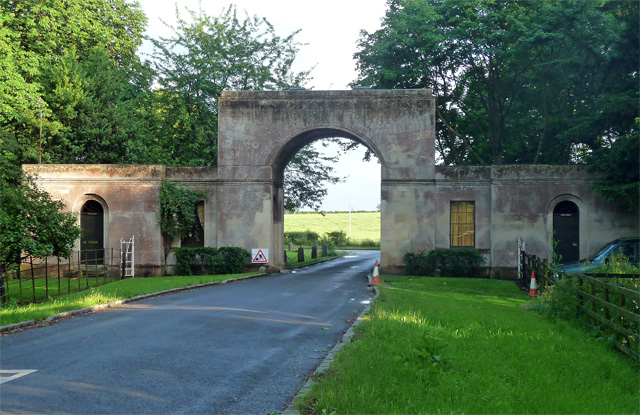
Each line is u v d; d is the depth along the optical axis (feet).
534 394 22.06
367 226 329.31
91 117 115.55
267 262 89.30
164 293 59.62
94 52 120.88
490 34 96.22
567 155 108.68
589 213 82.28
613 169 77.15
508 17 93.04
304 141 96.32
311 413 19.45
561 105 104.17
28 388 22.95
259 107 89.97
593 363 28.32
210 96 117.29
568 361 28.14
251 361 27.71
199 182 91.09
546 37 87.15
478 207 86.07
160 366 26.58
